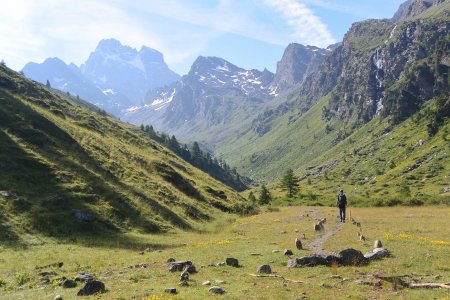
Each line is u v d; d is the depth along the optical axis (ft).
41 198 149.38
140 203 181.68
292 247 92.63
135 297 51.67
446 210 220.02
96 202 163.84
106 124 350.43
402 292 52.31
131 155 268.00
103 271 74.74
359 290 53.21
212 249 98.37
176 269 70.03
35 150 190.49
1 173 155.94
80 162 202.18
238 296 50.55
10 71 339.16
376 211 232.53
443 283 55.52
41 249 110.01
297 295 50.85
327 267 67.62
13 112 225.76
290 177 562.25
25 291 61.21
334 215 198.70
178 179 269.44
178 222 180.45
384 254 75.36
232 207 267.80
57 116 286.05
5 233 116.98
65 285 61.77
